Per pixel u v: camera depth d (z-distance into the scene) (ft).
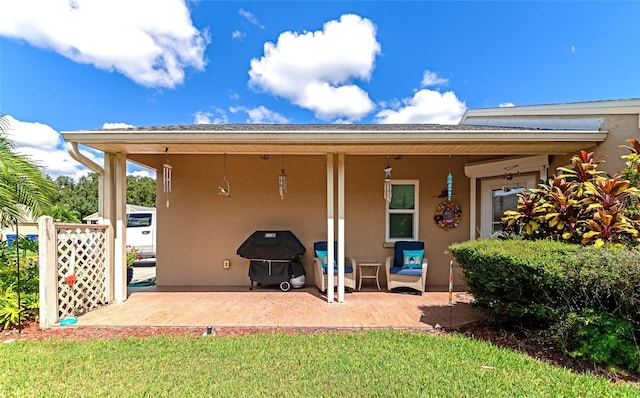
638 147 15.02
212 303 20.62
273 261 24.27
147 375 10.96
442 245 26.63
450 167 26.68
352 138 17.62
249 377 10.79
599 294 11.34
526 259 12.60
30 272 19.26
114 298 20.74
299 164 26.86
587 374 10.97
